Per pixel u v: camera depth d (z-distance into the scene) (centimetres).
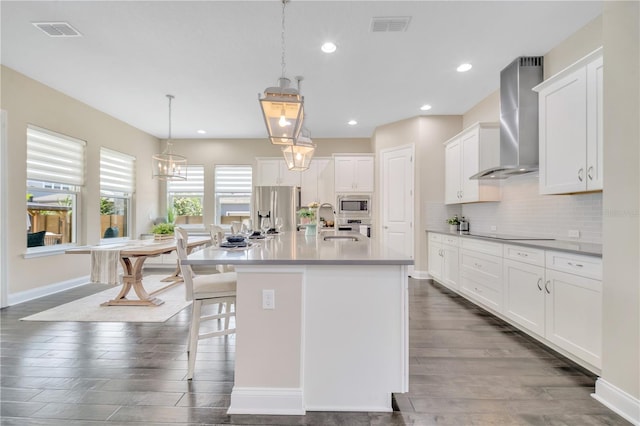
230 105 478
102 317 326
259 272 177
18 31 287
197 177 685
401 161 553
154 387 197
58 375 210
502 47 314
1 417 167
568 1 247
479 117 463
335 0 246
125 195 583
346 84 401
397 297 180
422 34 292
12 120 363
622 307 173
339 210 600
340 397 179
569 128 248
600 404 180
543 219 328
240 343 177
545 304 246
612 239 179
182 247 206
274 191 616
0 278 352
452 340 271
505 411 175
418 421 167
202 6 253
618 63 175
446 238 441
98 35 294
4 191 355
